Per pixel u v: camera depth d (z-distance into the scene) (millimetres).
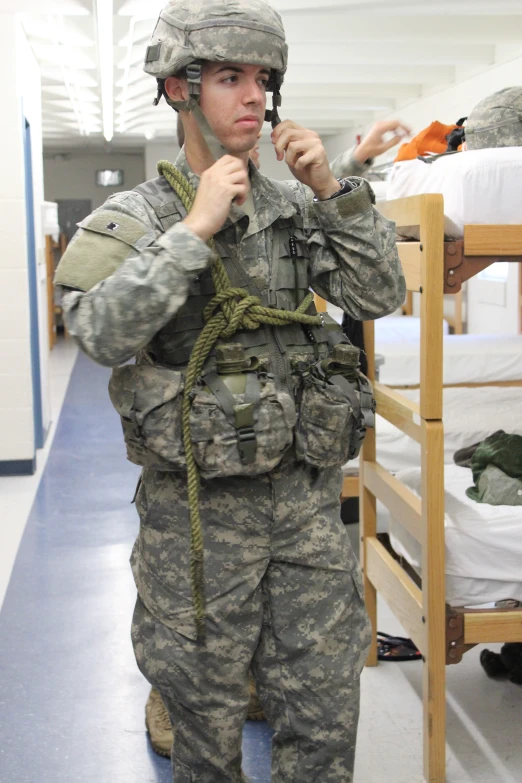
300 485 1568
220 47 1394
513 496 2449
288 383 1570
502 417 3967
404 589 2418
